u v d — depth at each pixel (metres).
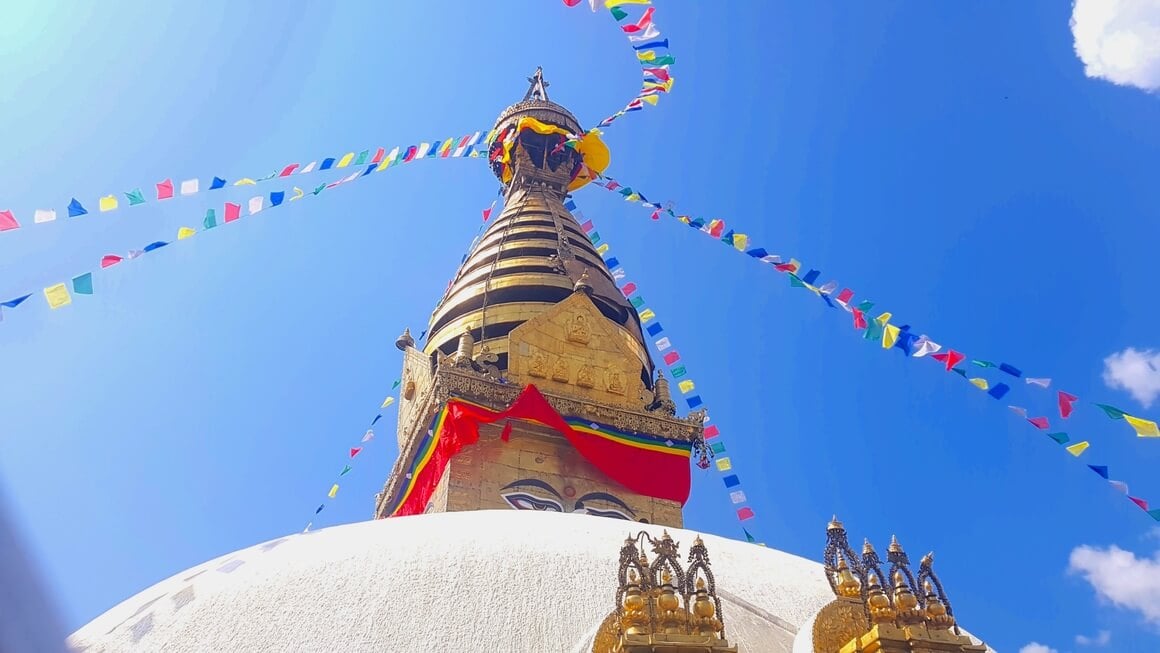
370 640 9.13
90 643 9.45
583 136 31.66
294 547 11.11
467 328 25.98
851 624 9.09
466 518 11.95
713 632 8.33
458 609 9.54
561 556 10.59
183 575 11.06
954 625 9.02
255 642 9.20
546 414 22.03
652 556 11.09
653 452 22.80
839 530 9.62
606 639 8.55
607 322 24.94
